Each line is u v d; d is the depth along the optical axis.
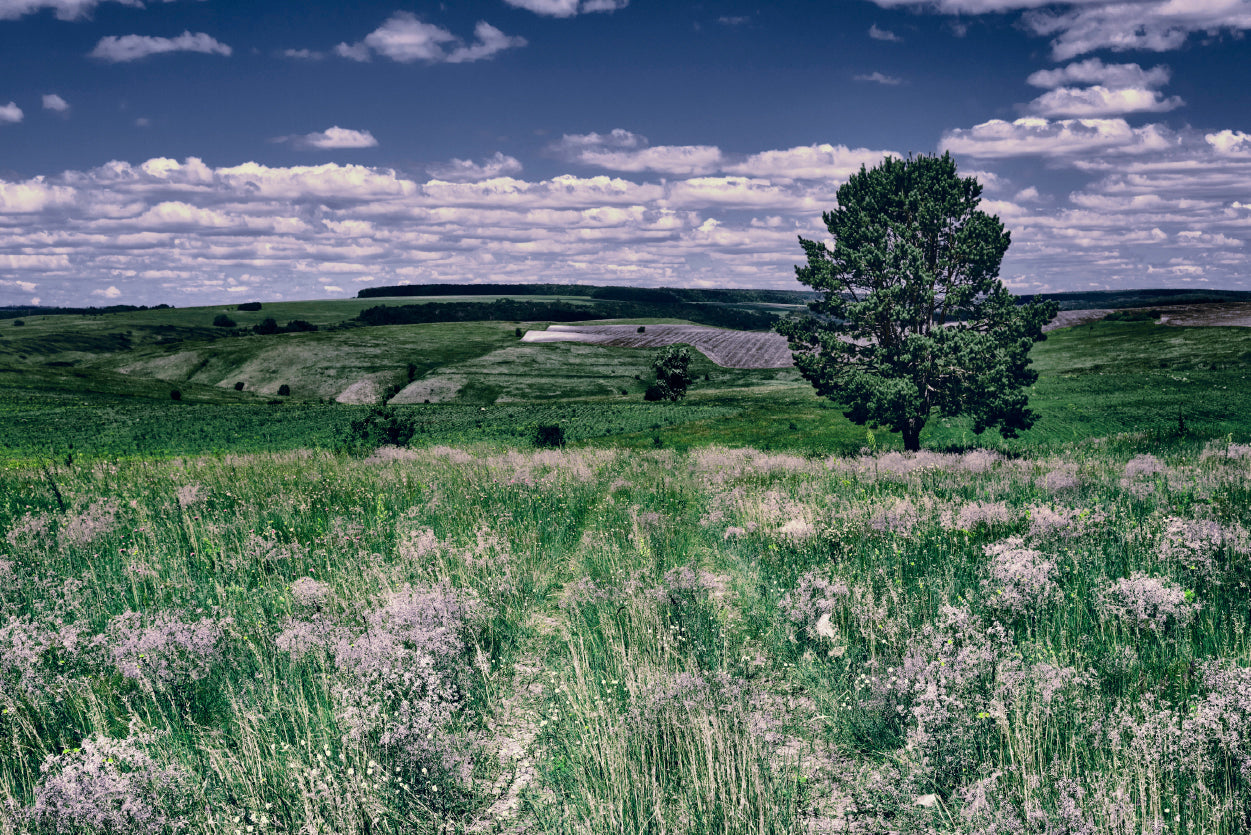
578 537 9.65
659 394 95.88
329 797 3.37
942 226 30.19
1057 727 3.87
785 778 3.72
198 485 11.77
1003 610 5.58
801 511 9.81
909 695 4.33
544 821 3.42
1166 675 4.50
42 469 15.48
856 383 30.17
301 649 5.12
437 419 70.12
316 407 85.75
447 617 5.52
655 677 4.61
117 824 3.26
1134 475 12.66
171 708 4.50
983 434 40.16
